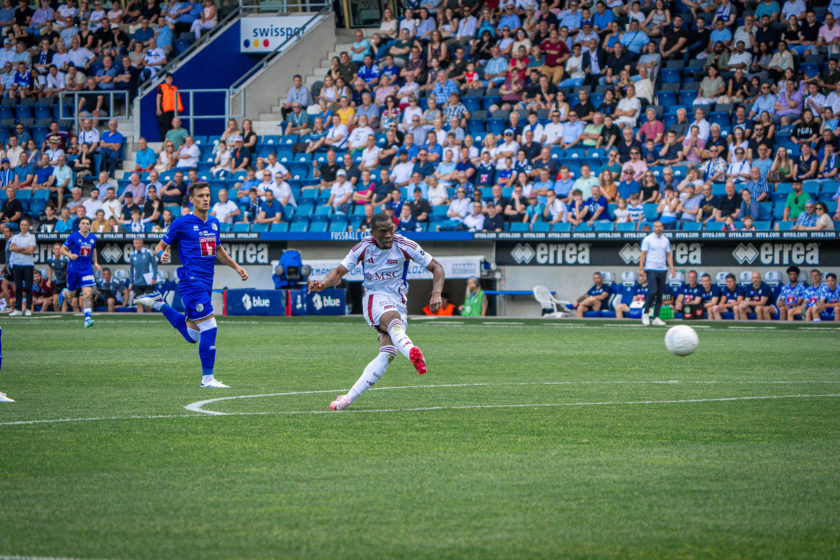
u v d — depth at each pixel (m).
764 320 42.88
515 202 48.31
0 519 10.09
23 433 14.89
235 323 42.47
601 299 45.97
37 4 70.44
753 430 15.34
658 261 40.12
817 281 42.62
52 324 41.28
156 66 64.50
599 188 47.44
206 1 67.00
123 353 28.77
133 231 52.66
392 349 17.59
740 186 46.34
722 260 45.09
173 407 17.73
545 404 18.19
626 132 49.53
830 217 43.69
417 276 48.62
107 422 15.94
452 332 37.06
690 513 10.38
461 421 16.14
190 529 9.72
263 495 11.05
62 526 9.83
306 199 53.31
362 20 65.06
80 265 40.00
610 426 15.69
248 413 16.98
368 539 9.40
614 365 25.39
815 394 19.67
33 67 66.50
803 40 52.28
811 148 46.69
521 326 40.19
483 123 53.88
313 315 47.78
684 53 54.34
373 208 50.66
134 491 11.22
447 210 50.22
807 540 9.46
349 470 12.34
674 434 14.96
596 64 54.44
